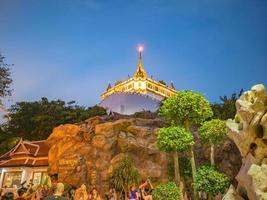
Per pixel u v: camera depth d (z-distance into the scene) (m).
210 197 12.70
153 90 73.31
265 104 7.96
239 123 8.88
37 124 37.25
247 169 8.42
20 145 29.34
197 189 12.16
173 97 13.61
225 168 19.23
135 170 20.03
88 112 38.09
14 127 38.00
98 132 24.17
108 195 18.30
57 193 6.06
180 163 16.77
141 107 48.16
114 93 51.28
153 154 21.94
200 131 14.48
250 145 8.37
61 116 37.84
